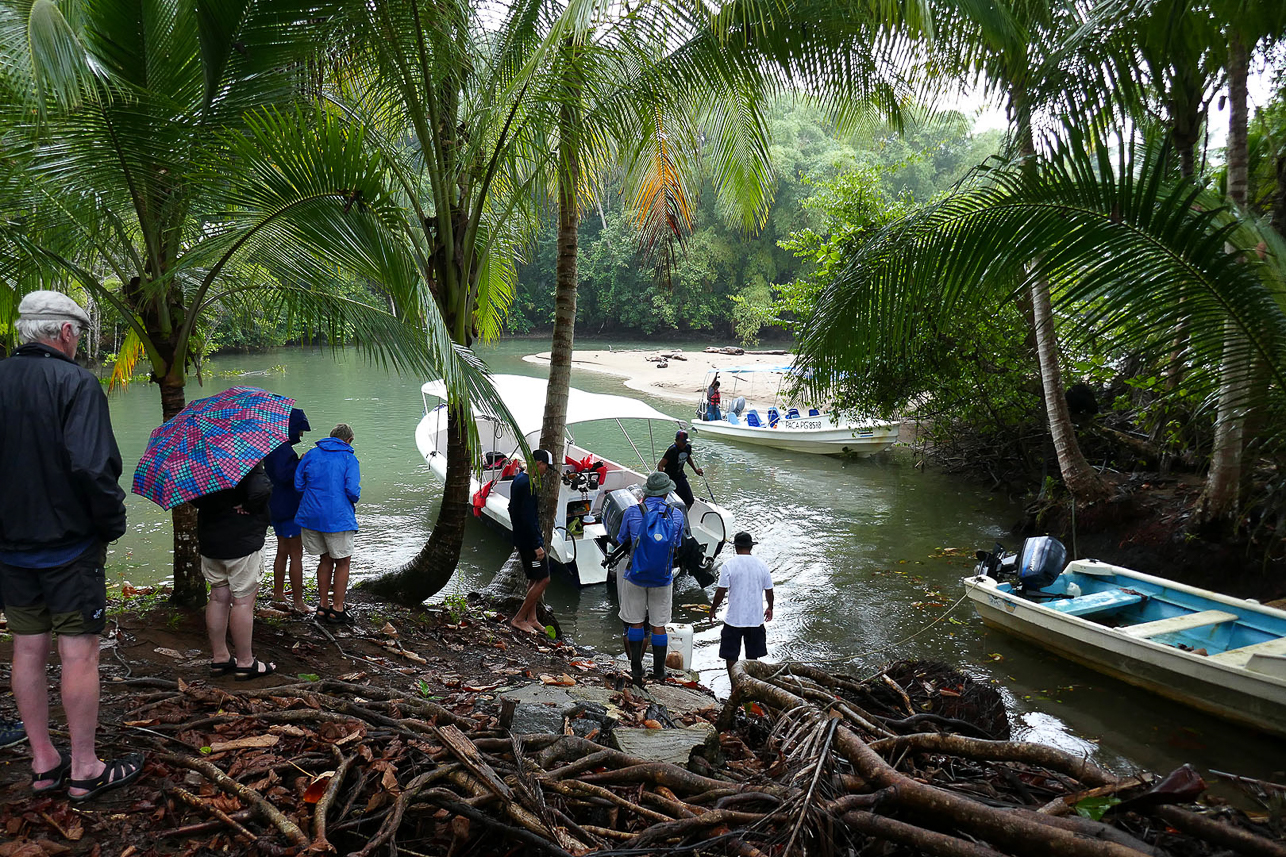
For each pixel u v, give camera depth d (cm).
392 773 328
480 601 894
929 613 933
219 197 512
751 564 720
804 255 1588
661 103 711
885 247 568
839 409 1544
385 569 1027
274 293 639
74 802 305
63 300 306
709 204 5794
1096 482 1146
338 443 629
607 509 746
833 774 313
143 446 1766
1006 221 514
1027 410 1455
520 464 1258
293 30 527
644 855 279
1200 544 955
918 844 261
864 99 818
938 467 1766
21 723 364
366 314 596
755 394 3088
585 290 6444
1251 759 612
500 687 531
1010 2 717
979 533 1273
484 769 298
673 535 657
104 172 488
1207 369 541
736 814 290
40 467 290
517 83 626
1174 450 1195
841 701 409
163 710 390
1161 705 704
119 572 981
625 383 3519
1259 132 1198
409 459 1767
